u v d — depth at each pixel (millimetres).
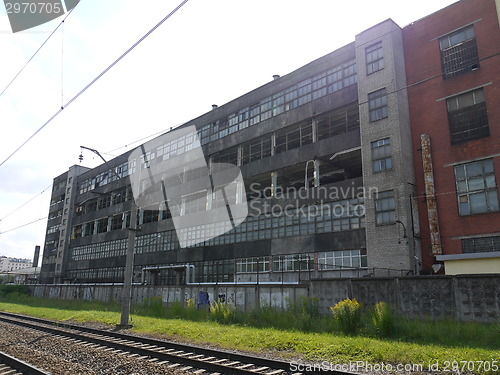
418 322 15070
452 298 15805
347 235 28547
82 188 68062
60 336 16312
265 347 12711
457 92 25844
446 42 27141
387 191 26469
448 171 25312
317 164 31844
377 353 10781
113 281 52969
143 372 9766
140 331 17578
